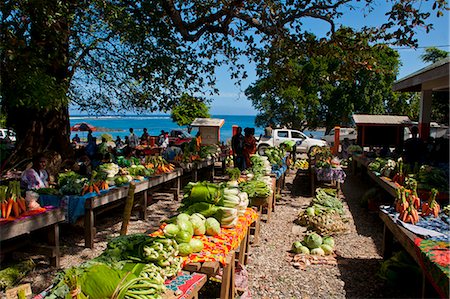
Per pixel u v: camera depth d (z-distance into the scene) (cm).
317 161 1002
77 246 558
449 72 753
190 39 815
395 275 422
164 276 265
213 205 387
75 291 211
